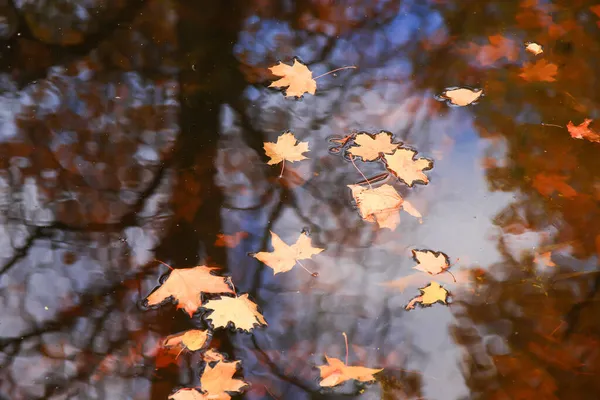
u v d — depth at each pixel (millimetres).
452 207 2578
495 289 2488
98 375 2387
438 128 2688
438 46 2838
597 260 2520
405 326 2449
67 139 2627
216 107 2695
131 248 2506
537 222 2562
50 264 2482
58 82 2711
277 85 2736
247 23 2854
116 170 2594
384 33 2861
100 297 2455
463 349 2432
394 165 2623
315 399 2377
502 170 2629
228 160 2619
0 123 2637
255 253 2510
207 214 2549
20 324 2424
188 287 2467
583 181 2615
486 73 2787
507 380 2404
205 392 2375
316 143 2654
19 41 2773
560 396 2393
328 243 2527
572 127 2695
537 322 2455
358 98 2729
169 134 2648
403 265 2510
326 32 2854
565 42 2857
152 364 2398
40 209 2539
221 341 2424
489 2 2943
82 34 2801
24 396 2363
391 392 2389
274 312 2453
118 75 2732
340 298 2473
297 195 2582
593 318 2461
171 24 2834
